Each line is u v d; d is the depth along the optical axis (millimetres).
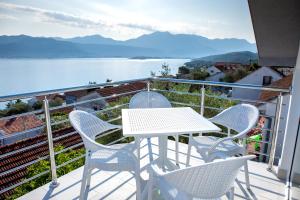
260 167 2684
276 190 2238
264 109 5973
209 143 2348
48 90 2078
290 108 2318
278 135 2723
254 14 2969
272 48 3469
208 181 1200
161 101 3062
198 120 2098
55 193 2131
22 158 5133
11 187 2008
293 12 2789
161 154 2359
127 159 1900
